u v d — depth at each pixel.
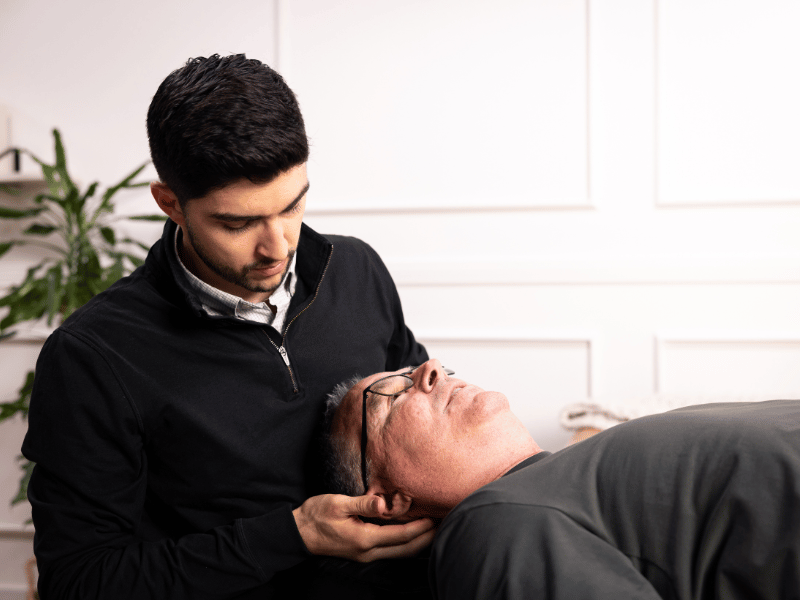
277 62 2.40
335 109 2.40
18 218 2.31
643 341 2.32
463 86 2.34
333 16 2.38
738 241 2.25
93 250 2.22
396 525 1.02
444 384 1.08
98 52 2.45
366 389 1.11
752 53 2.21
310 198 2.43
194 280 1.05
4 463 2.43
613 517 0.77
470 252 2.39
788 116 2.20
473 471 1.00
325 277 1.25
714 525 0.72
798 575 0.66
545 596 0.71
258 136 0.82
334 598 1.01
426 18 2.34
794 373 2.24
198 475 1.06
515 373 2.38
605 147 2.30
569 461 0.84
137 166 2.45
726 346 2.27
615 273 2.30
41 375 0.99
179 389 1.03
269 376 1.10
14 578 2.45
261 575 0.99
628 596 0.69
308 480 1.17
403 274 2.40
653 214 2.29
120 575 0.97
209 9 2.41
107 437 1.00
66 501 0.98
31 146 2.47
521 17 2.30
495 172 2.35
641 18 2.25
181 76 0.87
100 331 1.00
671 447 0.79
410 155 2.38
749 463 0.73
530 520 0.77
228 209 0.86
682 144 2.26
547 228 2.35
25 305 2.17
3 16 2.46
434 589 0.85
